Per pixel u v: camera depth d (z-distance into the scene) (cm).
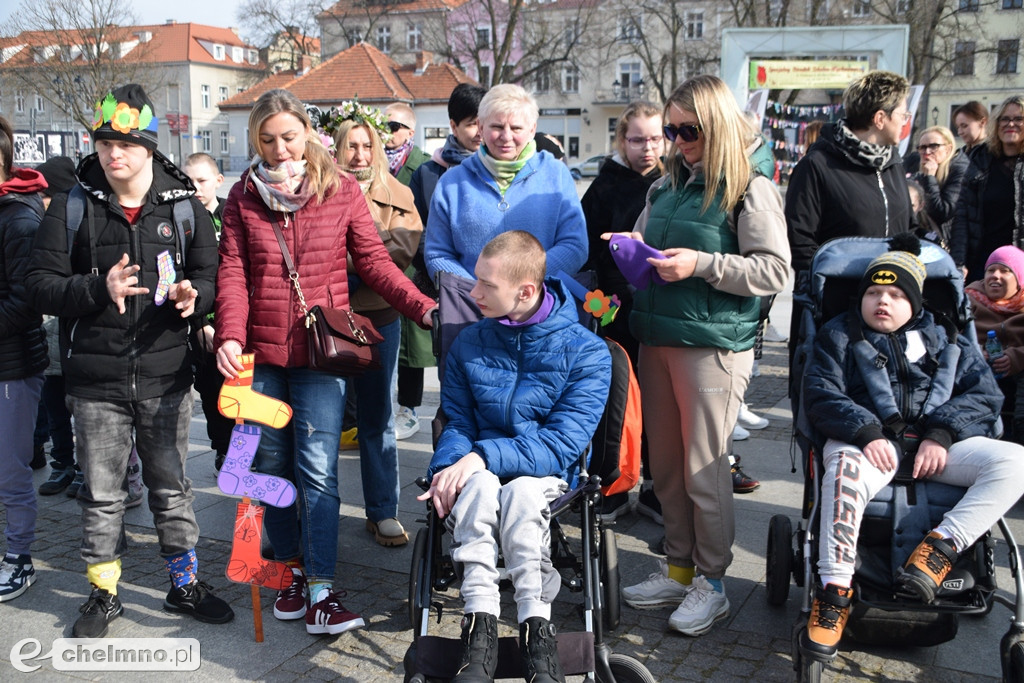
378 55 4694
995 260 476
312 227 356
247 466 338
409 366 568
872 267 336
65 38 3578
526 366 320
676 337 338
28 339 379
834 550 296
